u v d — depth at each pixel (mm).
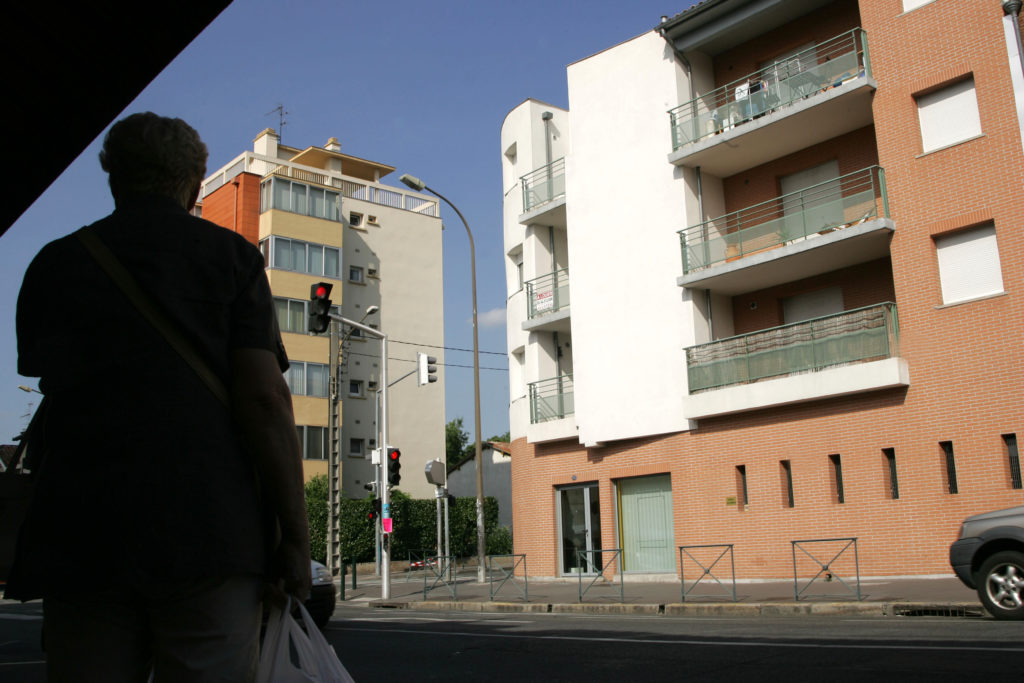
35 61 4668
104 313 1738
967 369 17766
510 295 29734
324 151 51375
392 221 45719
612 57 25078
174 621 1662
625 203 24219
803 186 22469
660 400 22828
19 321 1826
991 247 17875
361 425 41906
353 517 37625
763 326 22797
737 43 23672
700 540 21703
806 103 20375
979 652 7422
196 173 2035
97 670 1654
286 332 38312
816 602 13797
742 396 20812
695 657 8109
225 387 1809
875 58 19734
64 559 1627
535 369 27328
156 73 4711
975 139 18125
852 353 19312
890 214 19203
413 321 45344
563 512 25703
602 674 7348
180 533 1644
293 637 1854
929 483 18016
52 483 1677
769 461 20641
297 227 39500
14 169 5418
